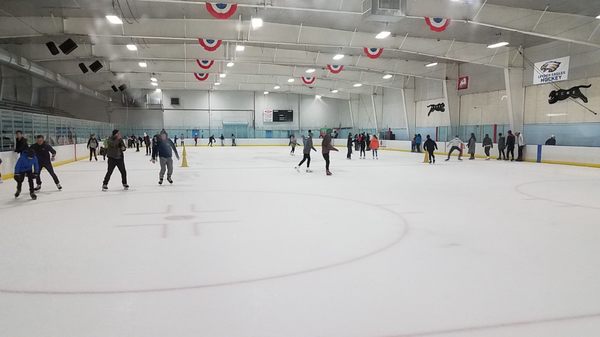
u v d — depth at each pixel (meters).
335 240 5.07
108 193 9.01
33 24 14.69
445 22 12.73
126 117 37.50
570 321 2.92
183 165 15.85
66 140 20.31
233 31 15.85
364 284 3.61
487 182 11.05
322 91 38.22
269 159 20.20
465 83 24.70
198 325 2.84
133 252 4.56
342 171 14.15
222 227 5.79
